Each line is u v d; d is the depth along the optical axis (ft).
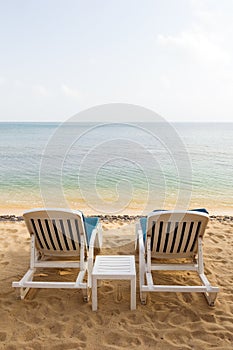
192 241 11.94
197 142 96.07
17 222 22.61
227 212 29.78
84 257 13.02
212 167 53.72
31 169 53.42
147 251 11.84
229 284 12.85
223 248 16.89
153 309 10.92
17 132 162.50
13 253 16.20
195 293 12.08
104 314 10.61
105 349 8.91
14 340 9.33
